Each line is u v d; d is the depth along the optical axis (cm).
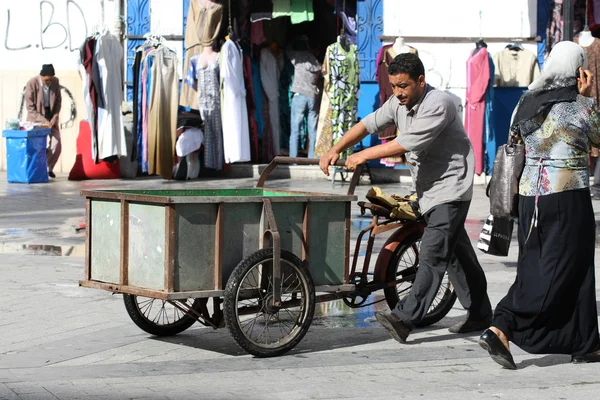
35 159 2298
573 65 736
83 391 665
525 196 740
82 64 2264
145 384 692
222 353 819
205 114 2302
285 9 2323
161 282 755
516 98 2262
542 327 728
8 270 1217
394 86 812
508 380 706
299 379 713
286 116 2477
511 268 1236
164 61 2230
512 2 2283
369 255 888
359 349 830
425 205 831
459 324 895
